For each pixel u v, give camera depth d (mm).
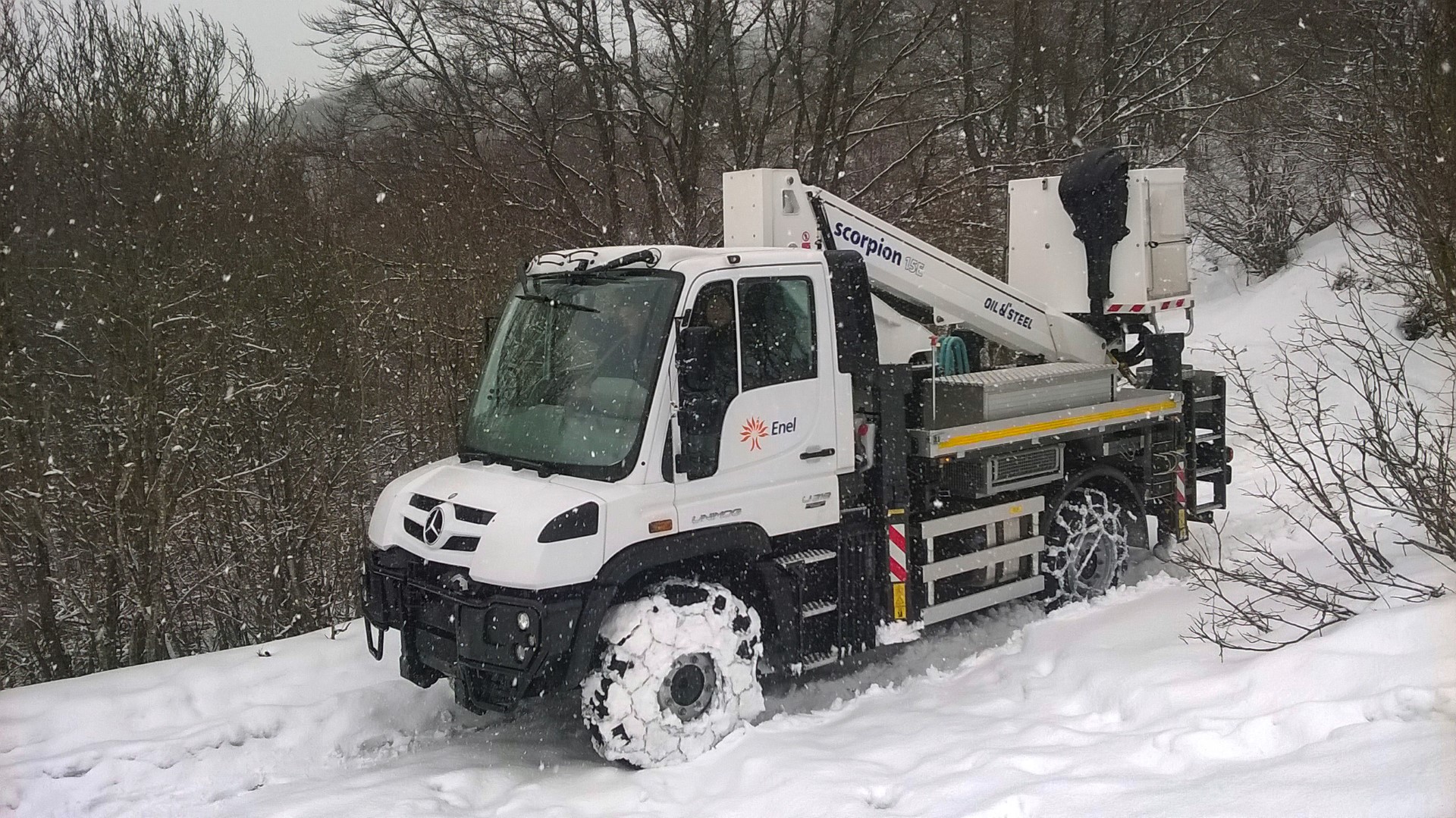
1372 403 5969
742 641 5211
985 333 7352
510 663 4684
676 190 16344
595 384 5156
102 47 11125
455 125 16234
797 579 5559
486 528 4828
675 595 5172
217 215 10977
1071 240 7836
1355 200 10266
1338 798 3609
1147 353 8070
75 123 10688
